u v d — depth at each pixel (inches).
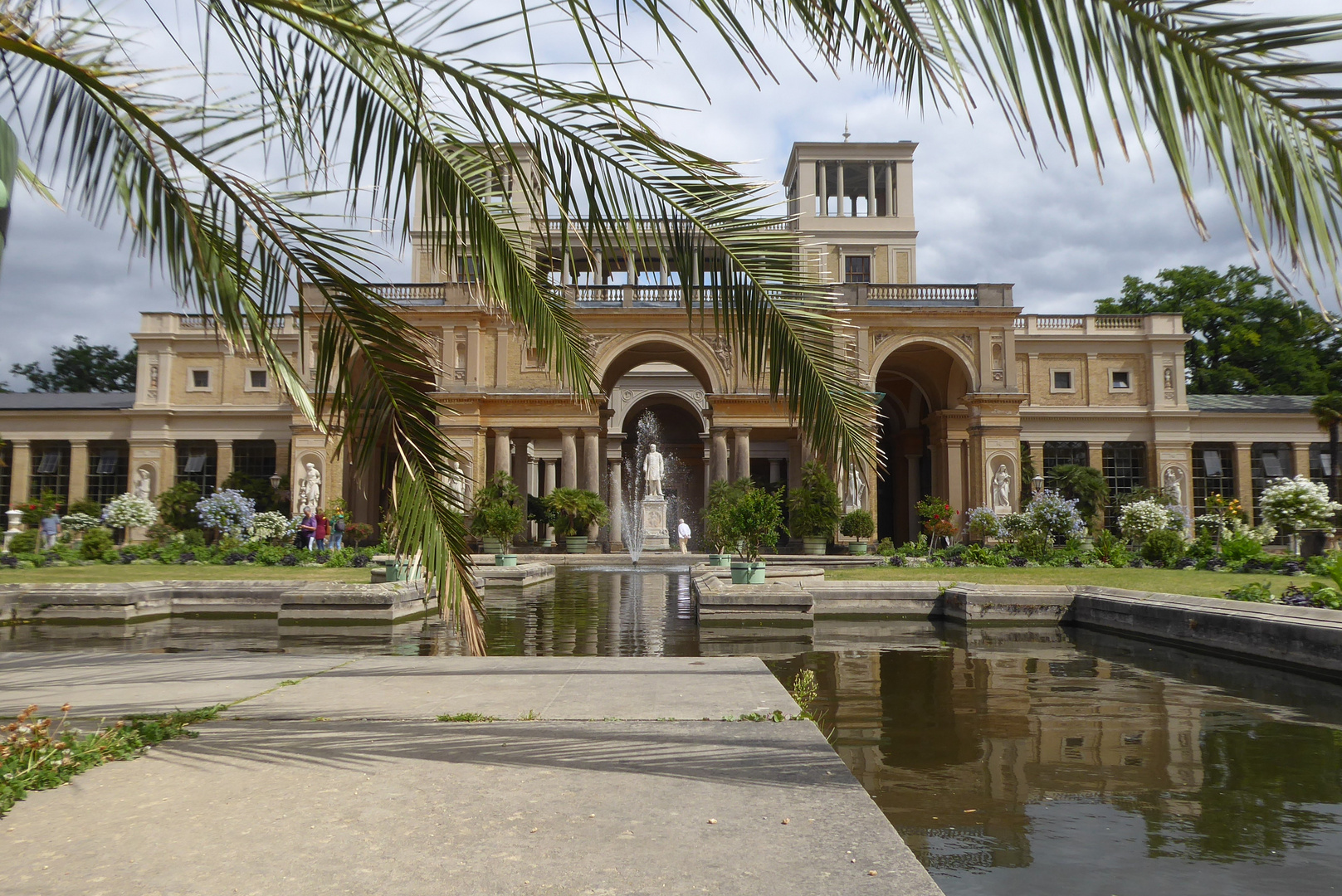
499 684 244.5
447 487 203.9
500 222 196.7
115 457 1764.3
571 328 213.9
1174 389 1740.9
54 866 107.7
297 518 1534.2
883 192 2037.4
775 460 2233.0
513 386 1536.7
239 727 190.4
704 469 2294.5
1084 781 184.5
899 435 1993.1
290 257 188.9
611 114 152.9
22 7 144.7
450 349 1515.7
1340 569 447.8
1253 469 1752.0
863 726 239.3
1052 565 868.0
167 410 1713.8
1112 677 323.9
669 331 1526.8
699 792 139.3
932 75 105.0
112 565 812.6
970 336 1542.8
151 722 187.0
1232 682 311.3
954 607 534.6
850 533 1330.0
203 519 1115.3
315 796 137.1
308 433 1555.1
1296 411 1724.9
